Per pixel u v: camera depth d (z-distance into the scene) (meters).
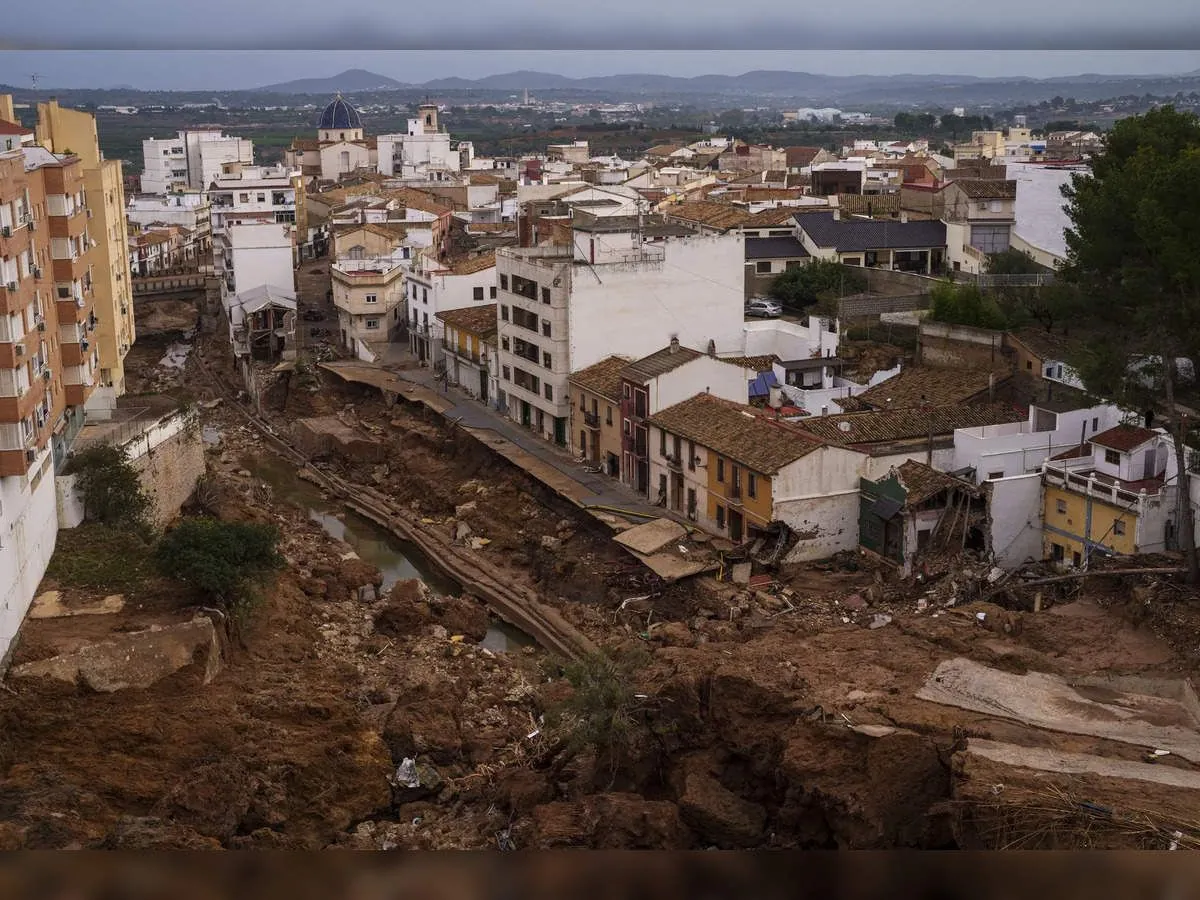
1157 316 63.84
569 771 52.19
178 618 59.16
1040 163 132.62
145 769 50.22
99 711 53.28
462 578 78.62
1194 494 61.34
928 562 66.12
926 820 43.69
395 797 52.22
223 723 53.12
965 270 122.25
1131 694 51.69
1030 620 58.47
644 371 82.62
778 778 47.56
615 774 51.31
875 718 48.22
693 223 125.81
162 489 79.31
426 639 68.31
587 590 72.75
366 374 119.06
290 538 83.25
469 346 109.88
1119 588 60.31
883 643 56.94
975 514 67.12
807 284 117.25
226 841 46.78
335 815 49.91
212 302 160.38
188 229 191.12
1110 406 72.88
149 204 198.12
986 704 49.84
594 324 92.69
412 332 127.00
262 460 107.25
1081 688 52.25
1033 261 115.88
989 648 55.31
